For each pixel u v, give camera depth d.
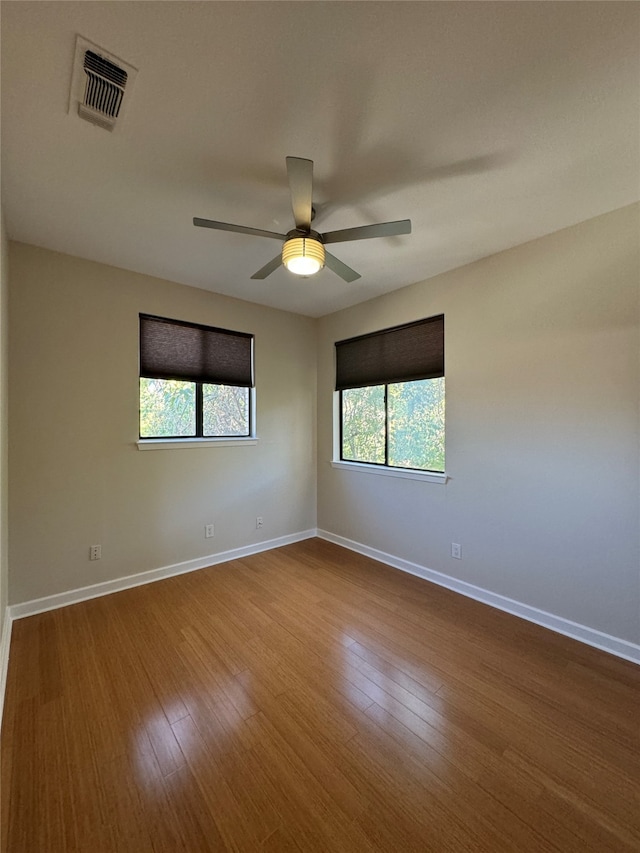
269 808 1.25
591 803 1.26
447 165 1.72
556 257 2.31
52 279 2.56
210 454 3.38
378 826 1.20
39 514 2.52
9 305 2.40
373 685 1.83
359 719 1.62
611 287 2.10
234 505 3.54
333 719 1.62
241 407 3.68
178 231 2.30
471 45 1.17
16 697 1.74
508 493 2.56
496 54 1.20
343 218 2.15
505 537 2.58
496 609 2.59
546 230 2.30
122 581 2.88
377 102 1.37
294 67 1.24
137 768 1.39
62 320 2.61
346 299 3.60
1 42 1.13
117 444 2.85
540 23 1.11
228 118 1.44
